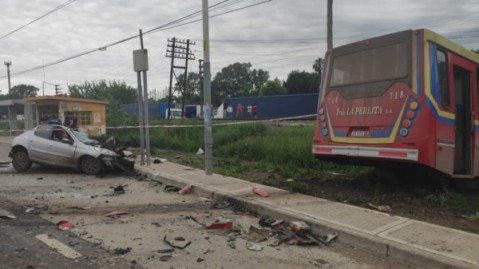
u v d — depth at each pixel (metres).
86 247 5.90
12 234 6.43
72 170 13.39
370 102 8.56
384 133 8.29
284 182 10.47
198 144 18.67
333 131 9.23
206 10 11.47
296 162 13.26
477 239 5.93
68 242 6.10
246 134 19.06
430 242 5.80
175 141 19.45
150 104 61.06
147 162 13.45
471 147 9.39
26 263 5.27
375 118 8.45
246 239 6.41
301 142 14.80
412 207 7.94
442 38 8.50
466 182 9.95
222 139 18.59
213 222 7.17
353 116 8.85
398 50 8.29
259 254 5.79
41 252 5.67
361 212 7.39
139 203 8.74
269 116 53.09
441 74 8.41
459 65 9.03
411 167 8.61
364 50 8.84
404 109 8.04
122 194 9.71
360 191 9.41
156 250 5.84
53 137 13.01
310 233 6.72
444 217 7.27
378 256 5.82
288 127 21.48
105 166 12.44
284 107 51.94
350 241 6.22
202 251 5.85
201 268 5.25
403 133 8.02
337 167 12.58
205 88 11.50
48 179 11.72
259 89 114.69
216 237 6.48
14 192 9.73
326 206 7.83
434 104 8.02
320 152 9.48
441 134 8.19
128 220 7.36
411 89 7.99
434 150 7.98
